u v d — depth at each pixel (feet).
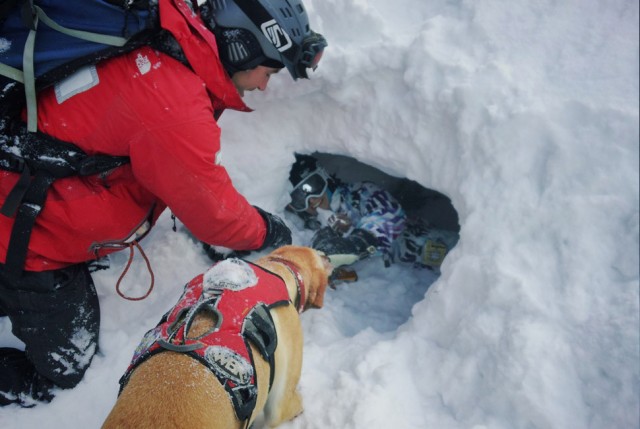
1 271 5.48
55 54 4.62
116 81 4.88
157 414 3.74
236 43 5.37
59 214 5.34
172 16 4.86
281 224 7.59
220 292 4.77
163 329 4.46
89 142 5.02
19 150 4.82
